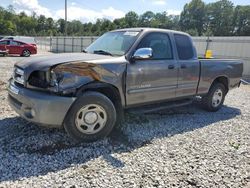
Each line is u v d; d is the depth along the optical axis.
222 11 93.25
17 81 4.12
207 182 3.17
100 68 3.99
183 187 3.04
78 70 3.79
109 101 4.14
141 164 3.51
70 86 3.74
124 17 93.00
